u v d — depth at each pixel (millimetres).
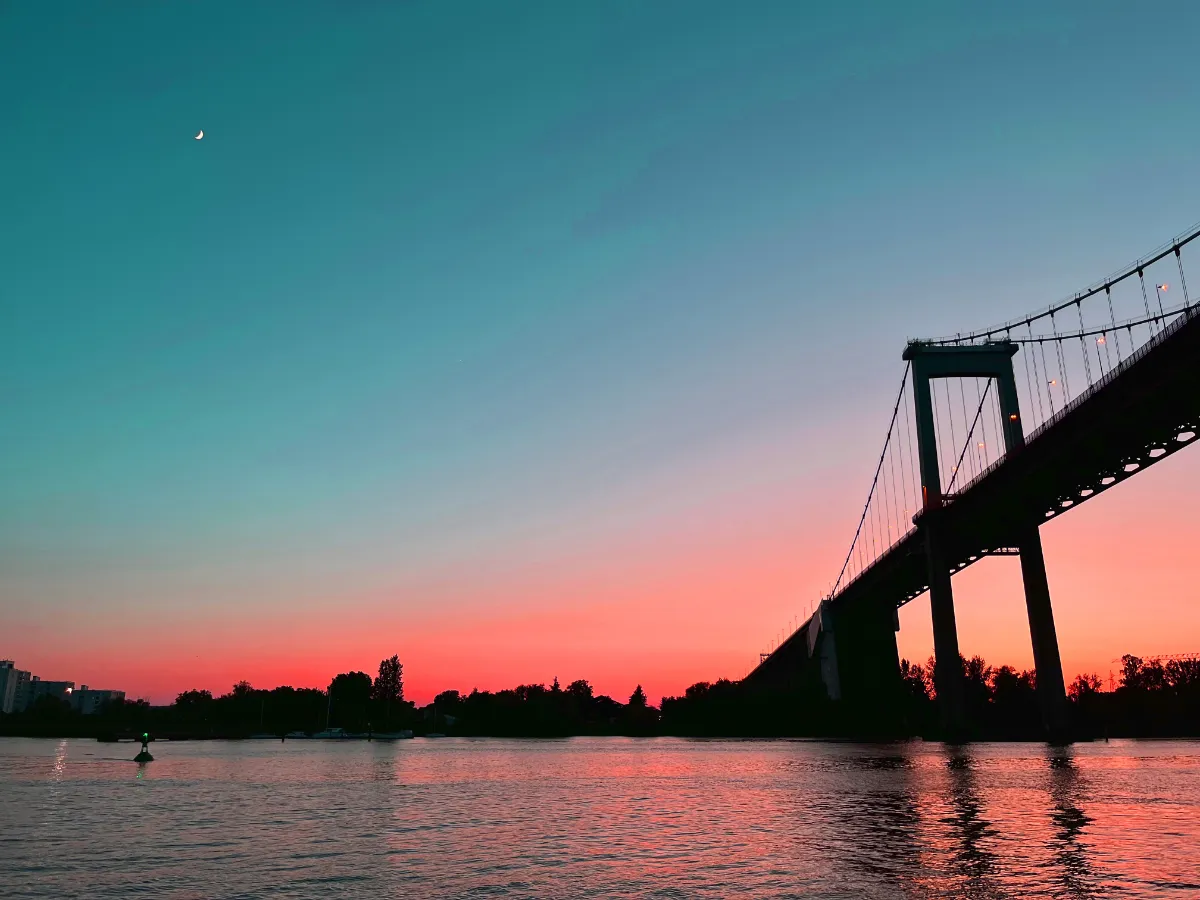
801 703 199125
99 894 27625
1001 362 137375
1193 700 183750
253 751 143125
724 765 100250
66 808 51938
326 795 61250
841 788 62469
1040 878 28594
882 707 186500
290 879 29891
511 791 65438
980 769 78750
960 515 125375
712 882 28922
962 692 130375
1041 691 126125
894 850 34312
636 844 37344
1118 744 136250
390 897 27094
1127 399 80500
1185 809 46281
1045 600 124188
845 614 196000
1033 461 100750
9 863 33031
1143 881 28078
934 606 131125
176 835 40594
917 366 138625
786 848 35406
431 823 45219
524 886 28625
